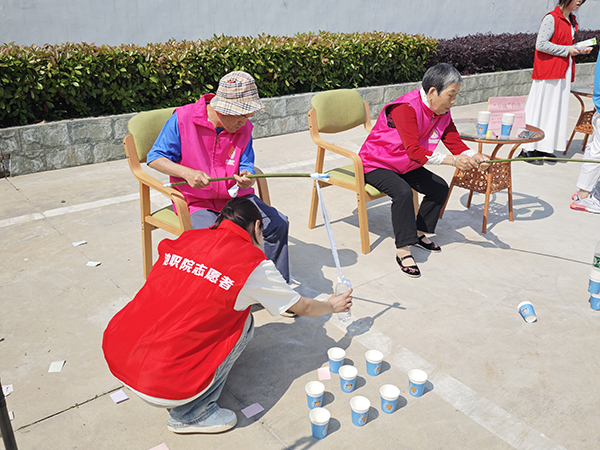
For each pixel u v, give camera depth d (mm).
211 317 2197
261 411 2500
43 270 3766
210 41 7207
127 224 4590
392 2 10547
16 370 2752
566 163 6574
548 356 2926
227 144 3217
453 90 3596
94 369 2777
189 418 2330
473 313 3326
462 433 2379
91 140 6207
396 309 3361
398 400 2584
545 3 13531
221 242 2262
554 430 2410
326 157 6773
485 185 4473
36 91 5887
